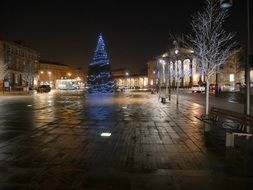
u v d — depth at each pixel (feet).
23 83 319.68
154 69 393.09
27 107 94.84
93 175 24.44
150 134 44.55
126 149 34.12
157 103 115.65
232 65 244.83
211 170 26.05
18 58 308.40
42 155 30.96
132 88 351.25
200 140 39.83
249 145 36.32
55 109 87.76
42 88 246.47
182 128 50.83
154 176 24.30
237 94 147.33
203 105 104.68
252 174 25.02
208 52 94.48
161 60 234.58
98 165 27.35
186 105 105.29
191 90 221.87
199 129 49.67
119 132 46.26
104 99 144.46
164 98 122.21
